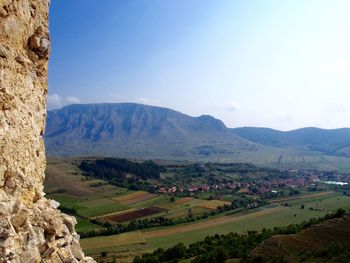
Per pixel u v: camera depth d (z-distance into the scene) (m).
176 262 94.88
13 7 12.89
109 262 100.19
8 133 11.88
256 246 89.94
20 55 13.33
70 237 13.71
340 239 82.56
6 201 11.19
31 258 11.32
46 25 14.97
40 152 14.29
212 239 117.00
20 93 12.96
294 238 88.94
